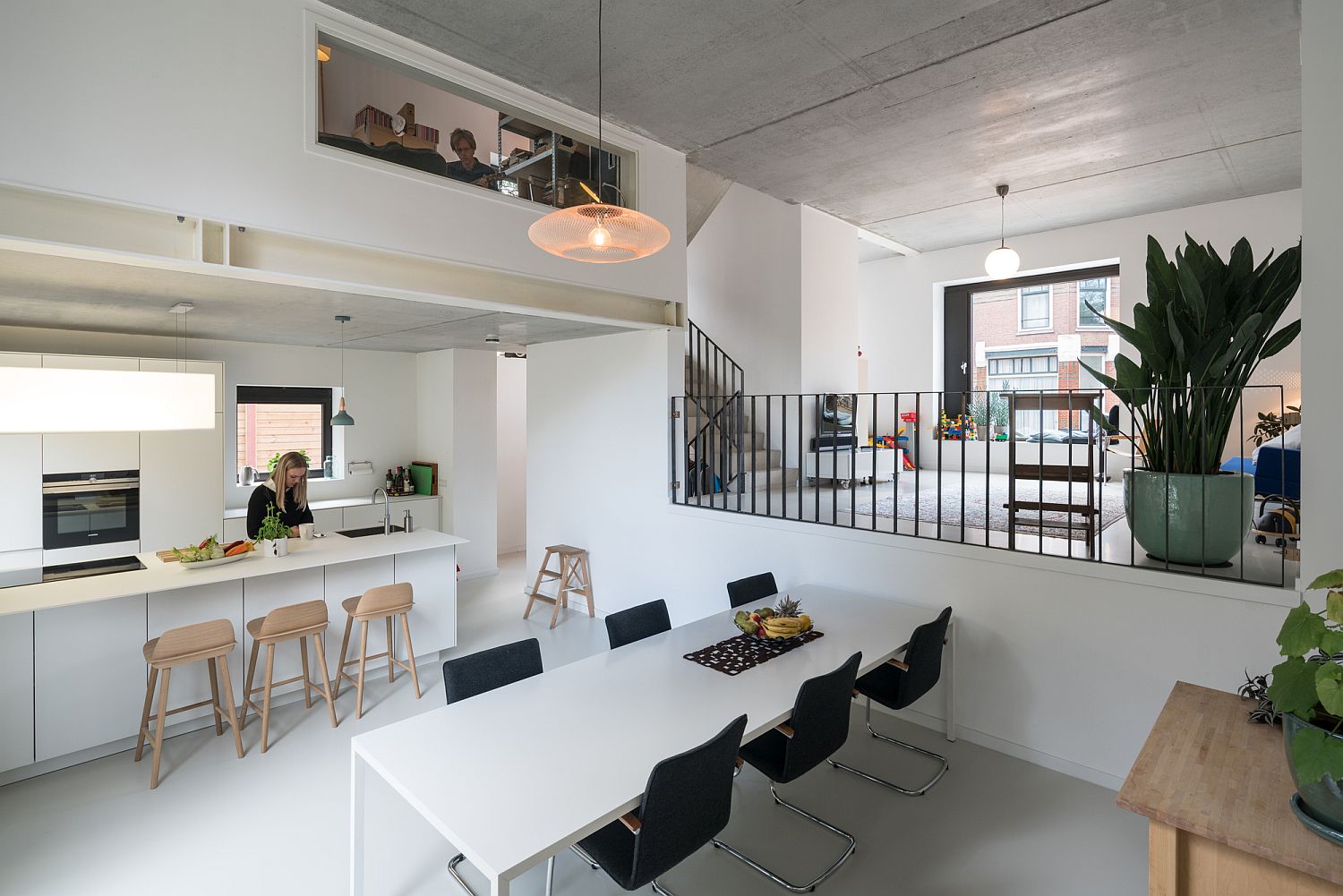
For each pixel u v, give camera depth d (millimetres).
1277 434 4961
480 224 3777
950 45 3561
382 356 6891
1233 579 2676
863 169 5422
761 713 2293
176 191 2707
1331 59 2293
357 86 4891
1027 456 8117
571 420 5809
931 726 3617
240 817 2801
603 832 2043
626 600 5379
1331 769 1310
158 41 2666
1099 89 4023
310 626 3551
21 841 2619
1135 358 7336
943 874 2441
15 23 2344
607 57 3699
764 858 2541
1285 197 6105
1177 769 1694
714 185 5836
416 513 6656
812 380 6609
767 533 4387
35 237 2451
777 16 3293
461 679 2512
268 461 6281
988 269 6082
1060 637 3129
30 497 4500
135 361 4875
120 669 3309
